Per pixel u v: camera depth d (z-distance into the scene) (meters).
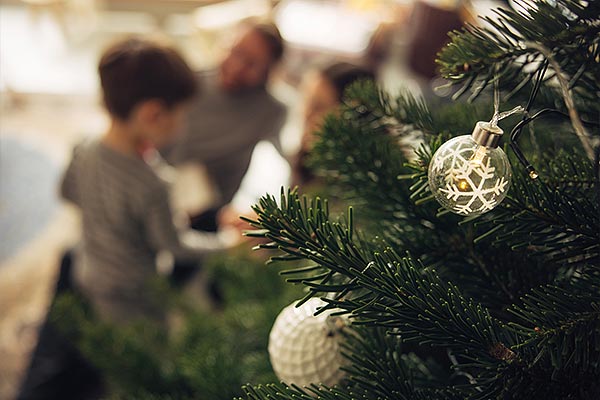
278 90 3.15
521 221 0.32
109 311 1.28
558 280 0.37
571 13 0.33
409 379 0.37
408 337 0.31
